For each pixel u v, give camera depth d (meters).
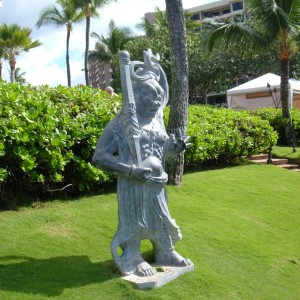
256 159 12.85
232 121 11.62
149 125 4.68
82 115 7.24
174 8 8.25
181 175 8.41
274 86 17.88
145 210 4.55
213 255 5.54
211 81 34.81
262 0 14.96
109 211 6.43
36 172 6.43
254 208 7.82
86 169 6.92
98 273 4.48
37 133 6.29
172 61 8.38
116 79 37.25
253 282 5.00
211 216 7.02
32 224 5.61
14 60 36.78
